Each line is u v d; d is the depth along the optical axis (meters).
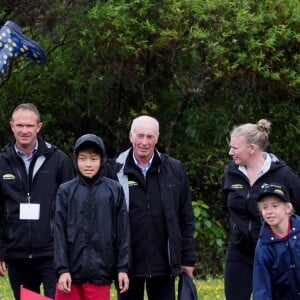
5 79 30.45
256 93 29.92
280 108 30.42
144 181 15.77
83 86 30.72
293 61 29.39
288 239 14.06
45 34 29.64
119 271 15.07
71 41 29.97
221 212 30.67
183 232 16.23
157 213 15.73
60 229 14.99
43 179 16.62
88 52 29.89
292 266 14.04
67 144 31.78
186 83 30.09
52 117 31.55
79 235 14.95
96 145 15.04
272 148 30.88
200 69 29.42
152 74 30.11
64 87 30.94
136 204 15.70
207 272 29.03
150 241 15.70
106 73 30.12
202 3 28.58
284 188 14.16
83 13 29.14
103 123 31.39
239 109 30.28
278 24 29.03
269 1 29.16
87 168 15.03
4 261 16.64
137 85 30.45
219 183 30.56
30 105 16.61
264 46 28.42
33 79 30.98
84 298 15.07
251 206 15.88
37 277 17.06
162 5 28.91
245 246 16.14
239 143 15.90
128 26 28.81
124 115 31.08
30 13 29.05
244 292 16.25
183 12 28.72
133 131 15.65
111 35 28.94
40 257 16.58
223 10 28.73
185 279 16.09
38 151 16.67
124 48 29.09
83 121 31.84
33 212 16.53
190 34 28.23
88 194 15.05
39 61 23.69
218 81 29.58
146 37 29.12
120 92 30.78
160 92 30.70
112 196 15.15
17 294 16.94
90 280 14.94
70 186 15.14
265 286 14.13
